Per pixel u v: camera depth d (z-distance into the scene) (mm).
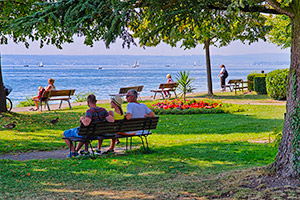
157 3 5996
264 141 9797
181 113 16359
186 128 12633
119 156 8086
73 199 5129
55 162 7504
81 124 7844
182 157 7742
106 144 9922
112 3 5477
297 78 5281
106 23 5902
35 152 9016
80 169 6910
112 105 8531
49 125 13094
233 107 17094
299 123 5164
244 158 7539
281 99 21219
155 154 8102
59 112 16969
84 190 5602
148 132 8805
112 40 5840
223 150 8383
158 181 5992
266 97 22562
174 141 10195
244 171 5891
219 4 6410
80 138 8055
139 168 6879
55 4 5727
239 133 11375
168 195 5176
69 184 5941
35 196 5312
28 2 10641
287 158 5246
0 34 9836
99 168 6961
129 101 8617
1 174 6570
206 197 5000
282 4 5094
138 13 6164
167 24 6711
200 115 15750
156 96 25672
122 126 8281
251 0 5105
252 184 5207
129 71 134500
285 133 5391
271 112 16062
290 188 4828
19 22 5645
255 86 25203
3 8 9734
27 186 5848
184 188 5469
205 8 6320
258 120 13930
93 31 5957
